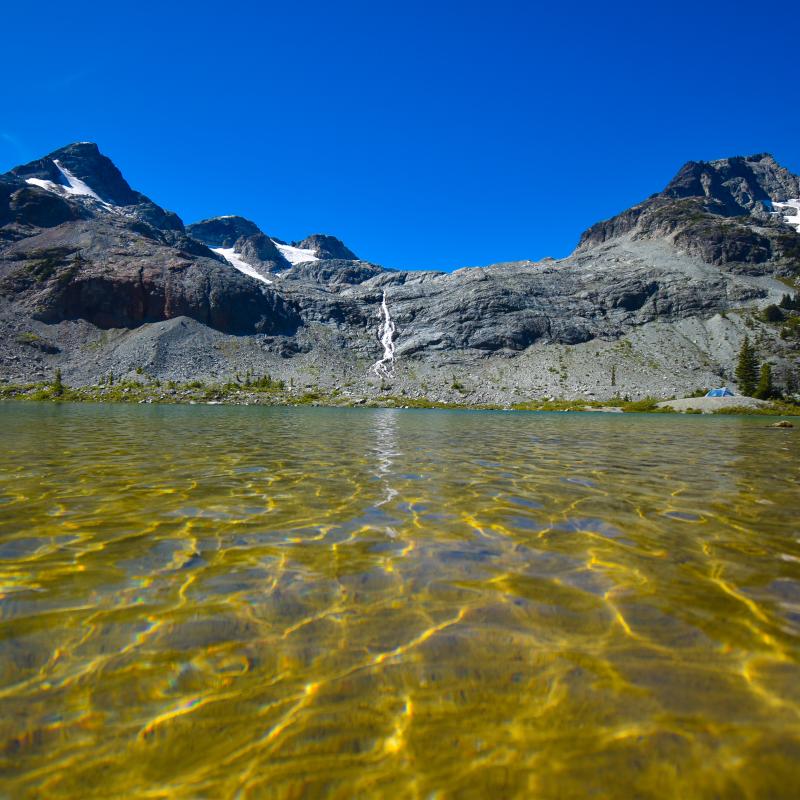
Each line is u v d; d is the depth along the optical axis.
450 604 4.17
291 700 2.90
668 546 5.76
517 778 2.35
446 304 178.12
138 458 12.73
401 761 2.46
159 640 3.53
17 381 110.12
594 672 3.19
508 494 8.70
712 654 3.40
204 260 181.88
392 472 11.13
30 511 7.05
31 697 2.89
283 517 6.92
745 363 123.31
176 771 2.39
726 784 2.30
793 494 8.87
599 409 98.56
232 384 115.81
